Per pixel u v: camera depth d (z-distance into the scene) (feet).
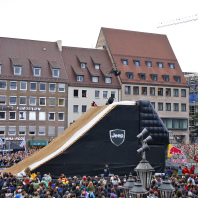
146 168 76.69
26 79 300.20
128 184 71.31
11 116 296.51
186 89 354.33
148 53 354.95
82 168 137.18
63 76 312.09
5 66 298.76
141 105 145.79
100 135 140.56
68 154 136.05
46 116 305.32
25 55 309.42
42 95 304.71
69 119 311.88
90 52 339.36
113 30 358.84
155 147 146.00
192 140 445.78
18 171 132.36
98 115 142.41
